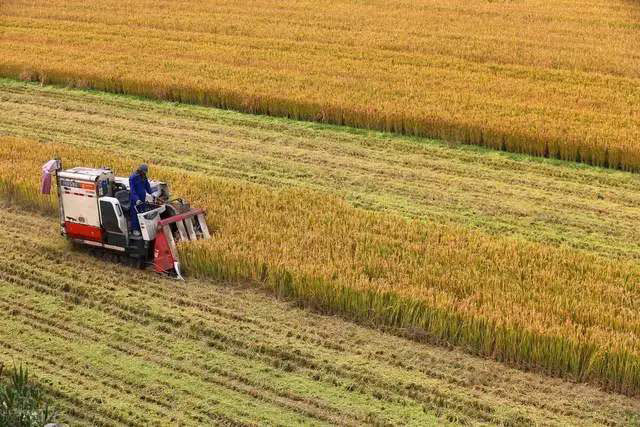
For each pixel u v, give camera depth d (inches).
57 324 2566.4
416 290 2532.0
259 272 2741.1
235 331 2511.1
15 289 2783.0
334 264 2733.8
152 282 2815.0
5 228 3228.3
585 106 4456.2
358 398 2208.4
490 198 3531.0
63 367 2345.0
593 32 5905.5
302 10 6663.4
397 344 2444.6
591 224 3297.2
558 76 4985.2
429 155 3988.7
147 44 5767.7
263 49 5605.3
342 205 3267.7
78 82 5083.7
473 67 5167.3
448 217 3346.5
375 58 5359.3
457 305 2470.5
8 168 3565.5
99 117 4589.1
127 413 2140.7
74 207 2940.5
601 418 2134.6
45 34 6112.2
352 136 4234.7
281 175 3769.7
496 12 6481.3
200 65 5216.5
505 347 2363.4
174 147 4119.1
